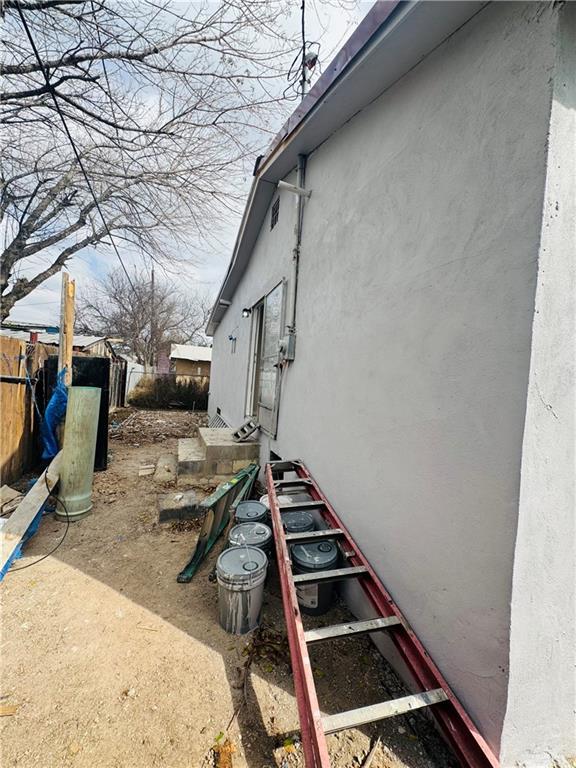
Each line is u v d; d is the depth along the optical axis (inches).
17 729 61.0
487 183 55.8
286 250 166.9
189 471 191.3
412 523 69.4
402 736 61.6
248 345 249.8
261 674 74.6
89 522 145.5
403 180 79.4
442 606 60.0
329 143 123.4
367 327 91.0
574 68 48.1
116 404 518.9
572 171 48.9
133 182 201.3
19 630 84.0
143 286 753.0
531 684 49.5
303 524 108.0
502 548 49.2
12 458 172.4
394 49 72.9
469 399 57.1
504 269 51.8
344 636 64.8
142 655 78.1
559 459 51.0
